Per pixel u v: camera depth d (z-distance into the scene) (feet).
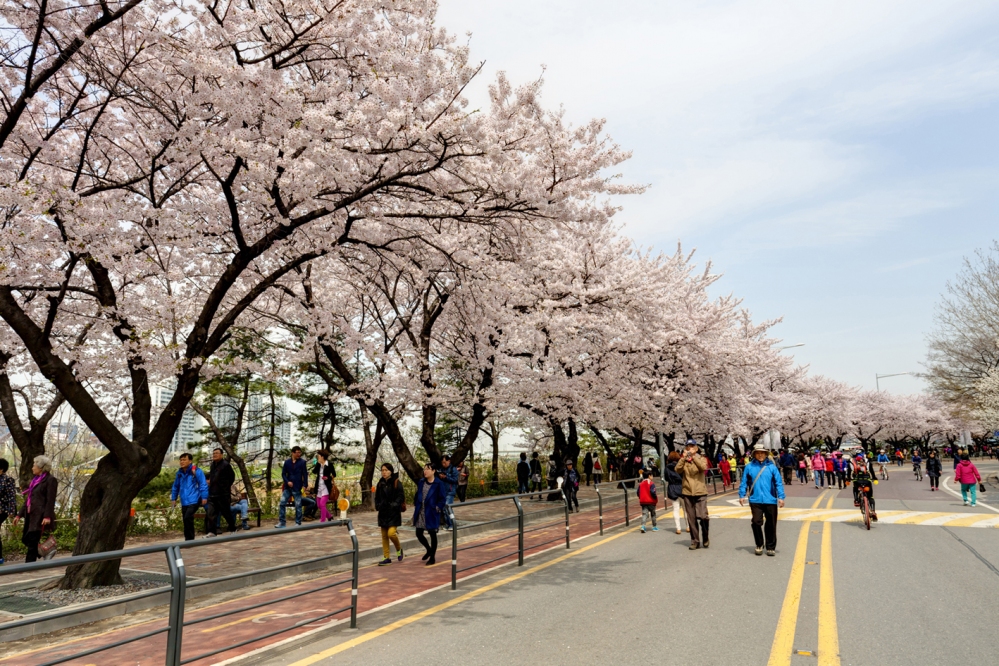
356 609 22.43
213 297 31.27
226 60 27.99
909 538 40.91
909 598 24.48
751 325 120.26
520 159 34.81
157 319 34.76
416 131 28.43
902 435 289.53
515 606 24.06
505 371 58.39
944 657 17.47
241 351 68.44
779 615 21.98
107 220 28.30
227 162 31.83
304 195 30.04
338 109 29.04
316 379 87.20
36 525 34.63
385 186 33.32
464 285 42.86
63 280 31.19
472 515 53.62
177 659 15.52
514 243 40.04
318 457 48.49
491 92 33.47
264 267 47.11
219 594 26.63
